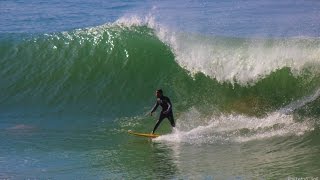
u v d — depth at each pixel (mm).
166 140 54406
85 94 68375
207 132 56062
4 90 69875
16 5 125062
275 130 55750
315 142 51406
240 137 54062
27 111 65750
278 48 70812
